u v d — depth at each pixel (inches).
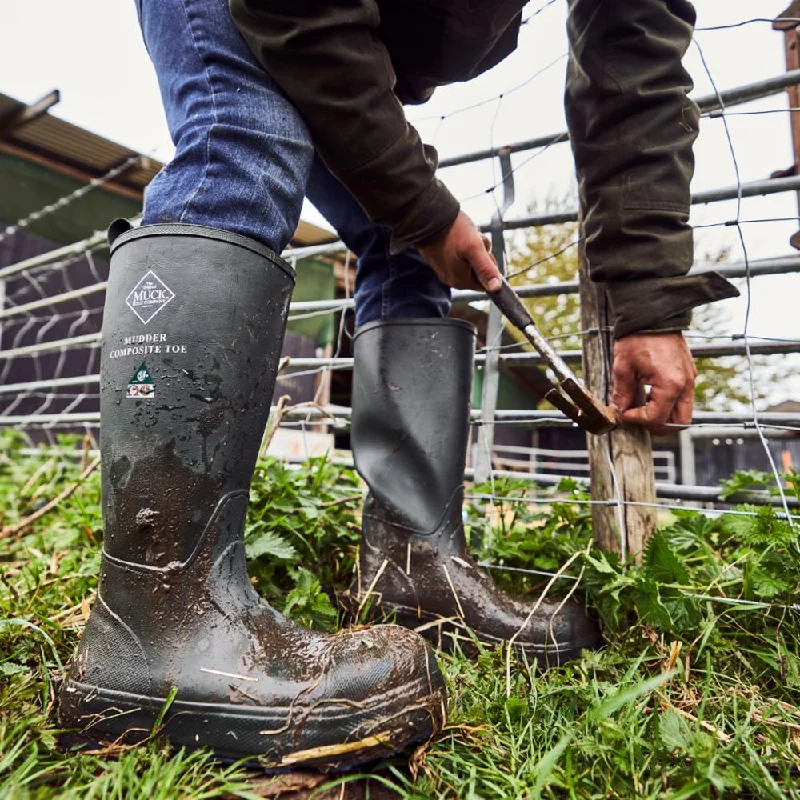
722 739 24.6
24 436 136.4
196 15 27.7
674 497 54.4
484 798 21.9
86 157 196.9
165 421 24.5
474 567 38.1
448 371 39.6
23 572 41.8
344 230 44.4
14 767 21.5
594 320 44.5
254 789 22.0
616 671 31.7
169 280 24.9
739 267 52.8
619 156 36.6
